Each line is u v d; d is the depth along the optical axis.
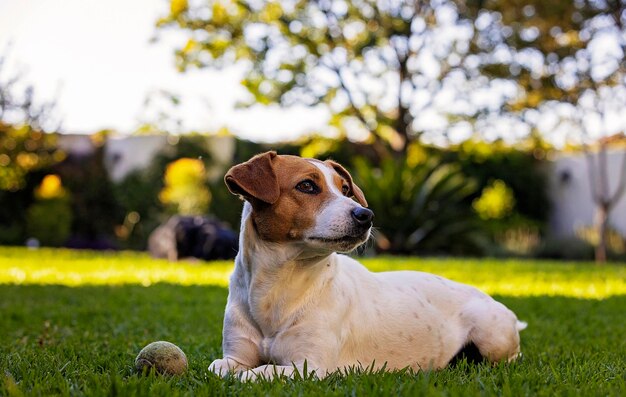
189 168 20.83
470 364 4.35
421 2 20.44
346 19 20.44
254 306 3.92
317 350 3.80
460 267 12.64
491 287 9.70
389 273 4.68
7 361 4.15
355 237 3.76
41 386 3.23
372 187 18.34
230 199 20.42
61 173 22.53
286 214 3.81
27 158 20.69
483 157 22.45
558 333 6.23
